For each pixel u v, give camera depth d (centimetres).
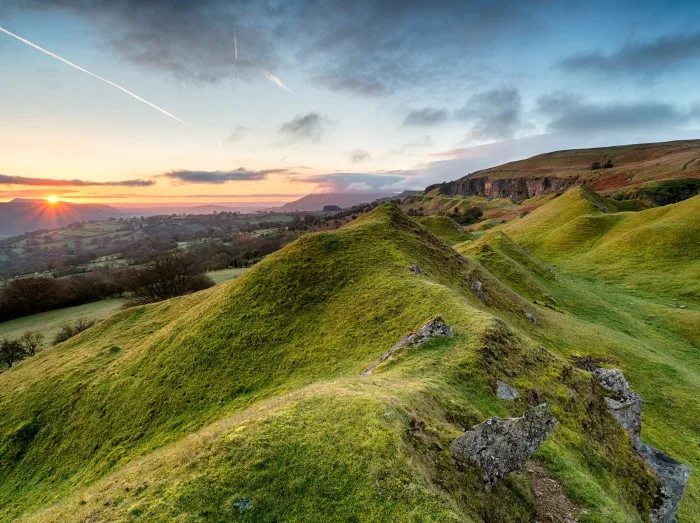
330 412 1958
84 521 1506
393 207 6931
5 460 3862
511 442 1909
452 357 2794
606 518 1819
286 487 1568
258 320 4362
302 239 5534
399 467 1598
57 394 4531
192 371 4003
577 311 6944
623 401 3072
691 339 6344
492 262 7650
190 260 13862
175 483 1591
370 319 3850
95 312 11950
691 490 2992
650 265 9406
